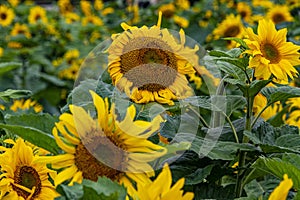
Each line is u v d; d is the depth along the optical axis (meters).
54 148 1.40
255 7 4.64
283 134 1.66
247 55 1.64
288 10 4.48
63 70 4.41
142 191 1.12
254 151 1.56
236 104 1.67
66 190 1.25
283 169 1.38
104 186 1.21
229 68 1.63
